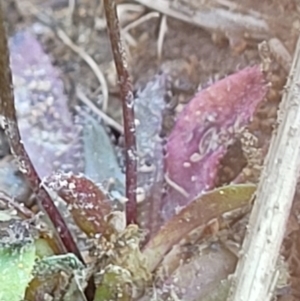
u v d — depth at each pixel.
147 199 0.09
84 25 0.10
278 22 0.10
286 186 0.07
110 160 0.09
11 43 0.10
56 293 0.07
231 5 0.10
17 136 0.07
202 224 0.08
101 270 0.07
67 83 0.10
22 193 0.09
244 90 0.09
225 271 0.07
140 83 0.10
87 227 0.07
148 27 0.10
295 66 0.07
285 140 0.07
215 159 0.09
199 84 0.10
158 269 0.07
